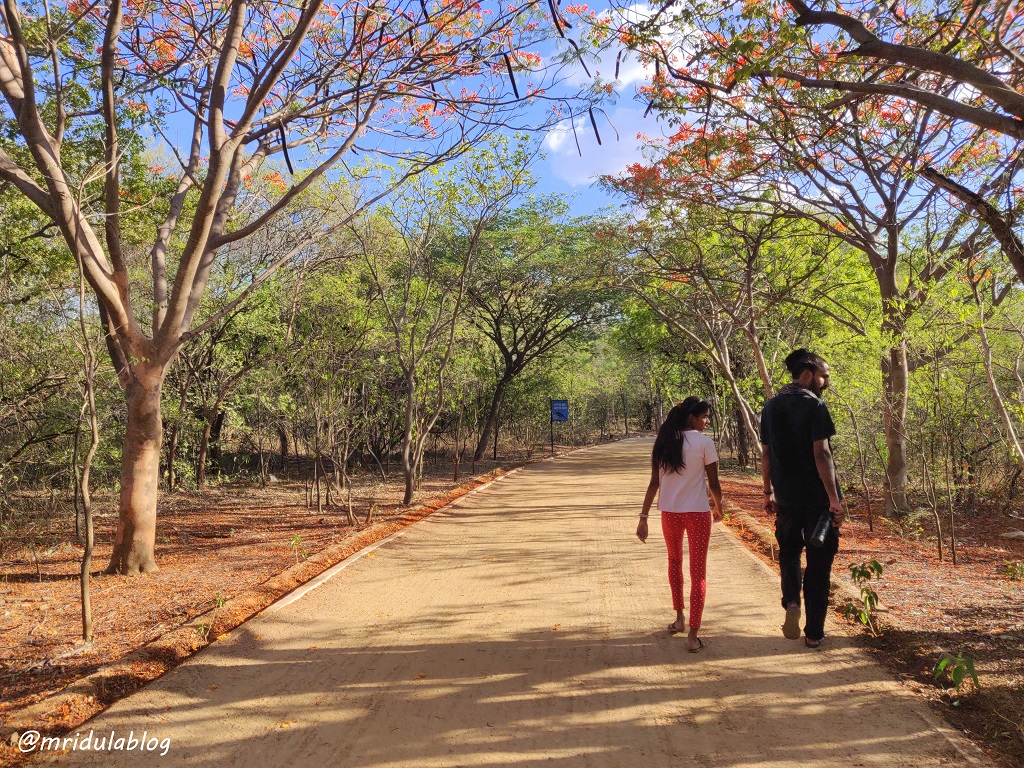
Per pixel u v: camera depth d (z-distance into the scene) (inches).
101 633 203.8
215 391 600.7
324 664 173.6
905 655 170.6
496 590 241.4
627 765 124.7
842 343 409.7
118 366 289.1
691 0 247.6
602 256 556.1
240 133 270.5
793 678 159.8
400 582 252.8
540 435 1325.0
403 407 620.7
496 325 914.1
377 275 514.0
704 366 799.1
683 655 176.2
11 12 236.2
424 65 313.9
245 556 314.2
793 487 179.2
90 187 332.8
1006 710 136.7
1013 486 425.7
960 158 301.4
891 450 399.5
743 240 446.6
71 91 315.0
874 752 126.0
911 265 339.9
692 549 185.0
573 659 175.3
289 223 535.2
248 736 137.1
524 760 127.0
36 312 359.3
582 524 379.2
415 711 147.5
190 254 276.2
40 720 143.8
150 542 287.1
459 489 572.7
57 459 380.2
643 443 1476.4
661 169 394.6
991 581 247.8
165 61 335.9
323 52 336.8
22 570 296.5
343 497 541.6
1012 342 362.0
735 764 124.0
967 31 235.5
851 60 240.5
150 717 145.2
